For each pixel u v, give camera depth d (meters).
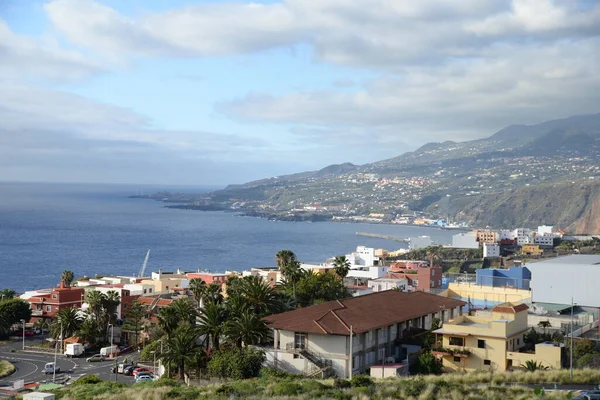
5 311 168.88
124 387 87.81
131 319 160.00
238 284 131.00
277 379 83.44
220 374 95.19
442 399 63.00
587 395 55.22
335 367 92.56
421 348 98.94
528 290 149.88
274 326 96.69
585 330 109.12
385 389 67.62
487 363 92.25
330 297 144.62
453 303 121.62
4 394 104.38
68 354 146.62
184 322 117.12
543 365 89.38
